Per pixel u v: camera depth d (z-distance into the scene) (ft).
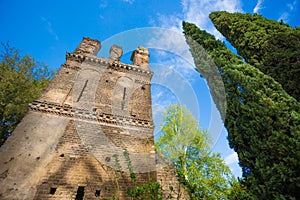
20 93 42.37
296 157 16.40
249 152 22.72
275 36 35.65
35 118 24.88
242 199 21.52
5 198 16.81
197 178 33.65
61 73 35.76
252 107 23.38
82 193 20.17
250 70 28.84
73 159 22.16
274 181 16.67
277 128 19.62
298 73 27.91
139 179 22.56
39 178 19.26
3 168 18.72
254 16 48.08
